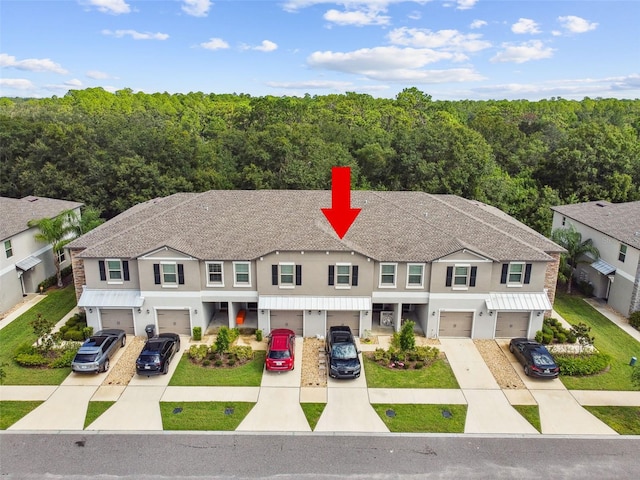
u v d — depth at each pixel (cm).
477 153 5662
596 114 12300
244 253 3067
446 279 3061
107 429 2194
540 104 15438
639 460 2023
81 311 3475
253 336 3167
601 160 5881
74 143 6019
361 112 10138
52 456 2012
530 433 2198
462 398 2477
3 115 6962
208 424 2233
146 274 3052
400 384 2605
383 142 6881
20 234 3766
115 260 3095
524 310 3048
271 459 2002
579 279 4088
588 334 3150
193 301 3103
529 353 2712
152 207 3866
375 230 3328
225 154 6519
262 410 2348
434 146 6097
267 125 7081
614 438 2170
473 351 2984
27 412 2317
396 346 2867
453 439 2148
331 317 3156
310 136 6644
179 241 3122
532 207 5431
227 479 1883
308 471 1933
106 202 5544
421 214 3691
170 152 5666
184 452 2042
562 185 6131
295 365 2791
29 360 2727
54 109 8738
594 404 2439
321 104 11081
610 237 3662
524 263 3078
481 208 4200
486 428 2231
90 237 3369
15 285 3684
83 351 2653
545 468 1967
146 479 1880
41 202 4469
